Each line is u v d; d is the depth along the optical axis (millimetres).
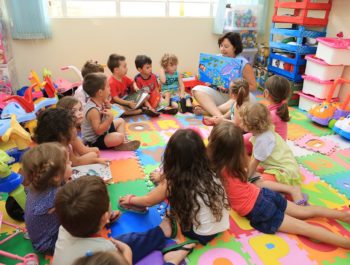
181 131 1199
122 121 2342
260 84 3541
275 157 1651
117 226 1372
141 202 1396
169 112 2766
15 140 1738
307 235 1317
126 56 3406
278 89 1842
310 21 2865
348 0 2688
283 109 1858
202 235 1257
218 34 3686
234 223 1411
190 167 1174
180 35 3545
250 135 1889
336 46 2480
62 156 1145
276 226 1336
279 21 3141
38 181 1106
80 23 3113
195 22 3549
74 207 900
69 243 970
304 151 2146
